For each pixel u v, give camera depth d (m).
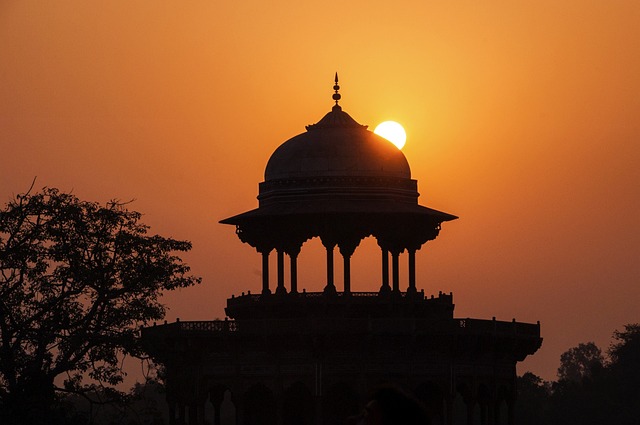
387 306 107.06
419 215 106.62
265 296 108.00
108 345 103.19
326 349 104.44
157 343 104.94
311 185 107.12
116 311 103.38
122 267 104.50
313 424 107.31
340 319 104.00
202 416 106.25
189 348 105.31
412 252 108.25
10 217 103.69
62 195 105.50
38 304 102.69
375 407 25.59
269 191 108.62
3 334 101.94
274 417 108.56
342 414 106.81
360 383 104.44
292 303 107.06
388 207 106.56
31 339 102.25
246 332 104.81
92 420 104.69
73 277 102.62
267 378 105.25
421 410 25.56
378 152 108.31
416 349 105.25
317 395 104.19
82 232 104.19
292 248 107.75
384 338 104.50
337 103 112.38
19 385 101.38
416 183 109.62
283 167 108.12
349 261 107.31
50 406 104.69
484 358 108.75
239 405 105.62
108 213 104.50
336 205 106.25
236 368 105.69
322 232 106.44
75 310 104.00
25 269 102.31
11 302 100.69
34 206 103.88
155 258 106.00
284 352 105.06
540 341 113.12
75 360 102.81
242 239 109.31
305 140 108.75
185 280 106.56
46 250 104.12
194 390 106.31
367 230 106.62
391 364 104.94
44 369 102.88
